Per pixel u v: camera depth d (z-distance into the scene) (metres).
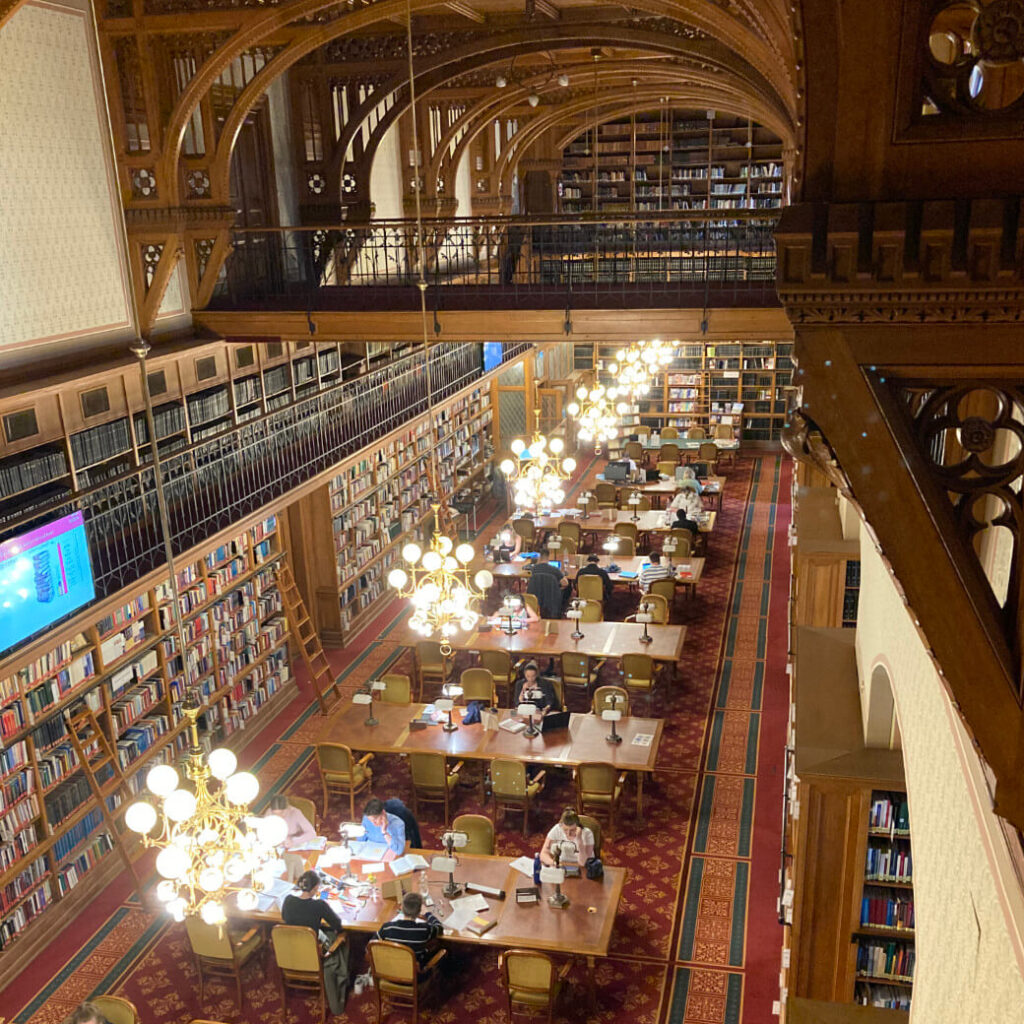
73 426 9.76
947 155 1.71
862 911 6.39
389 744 10.41
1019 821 2.01
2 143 9.09
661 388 24.86
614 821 10.23
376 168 16.23
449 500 19.17
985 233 1.64
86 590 9.17
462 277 19.55
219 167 11.41
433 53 13.32
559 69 16.38
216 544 10.63
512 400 22.73
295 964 7.83
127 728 10.34
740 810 10.38
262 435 13.09
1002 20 1.61
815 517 10.77
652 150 24.77
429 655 12.80
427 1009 7.97
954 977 3.19
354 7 10.75
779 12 2.53
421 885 8.23
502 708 12.52
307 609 14.35
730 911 8.94
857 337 1.80
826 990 6.59
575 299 11.82
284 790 11.19
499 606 15.50
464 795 10.91
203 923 7.93
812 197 1.78
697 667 13.59
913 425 1.85
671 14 7.66
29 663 8.53
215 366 12.17
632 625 13.13
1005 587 3.18
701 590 16.20
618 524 16.75
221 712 11.83
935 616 1.91
